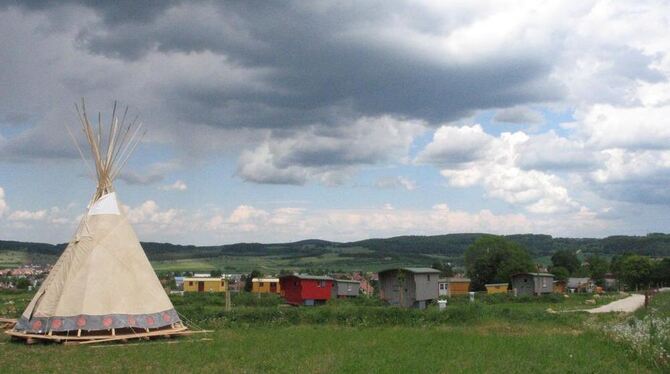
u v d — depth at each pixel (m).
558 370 18.27
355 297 75.00
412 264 160.62
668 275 118.69
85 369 18.16
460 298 72.44
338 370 17.95
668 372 17.95
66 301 25.05
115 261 26.61
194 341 24.94
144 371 17.88
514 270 108.06
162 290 27.84
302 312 35.25
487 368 18.56
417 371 17.84
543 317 36.97
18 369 18.12
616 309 55.09
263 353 21.41
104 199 27.94
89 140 28.28
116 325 25.14
